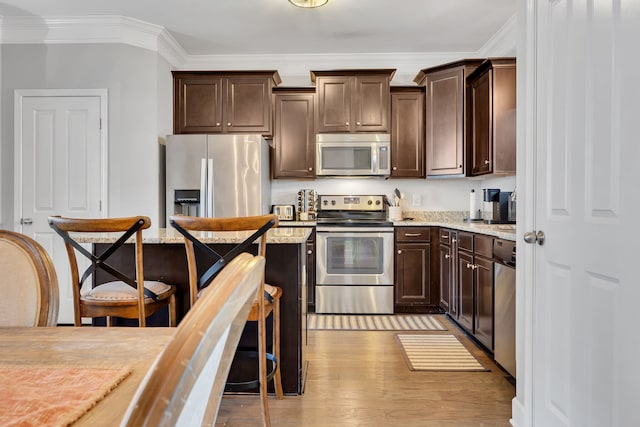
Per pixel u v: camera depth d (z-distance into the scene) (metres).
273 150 4.23
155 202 3.71
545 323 1.65
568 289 1.48
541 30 1.68
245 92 4.09
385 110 4.14
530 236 1.71
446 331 3.33
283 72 4.45
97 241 2.10
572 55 1.46
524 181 1.81
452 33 3.80
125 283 2.06
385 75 4.13
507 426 1.88
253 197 3.74
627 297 1.18
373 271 3.90
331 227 3.90
